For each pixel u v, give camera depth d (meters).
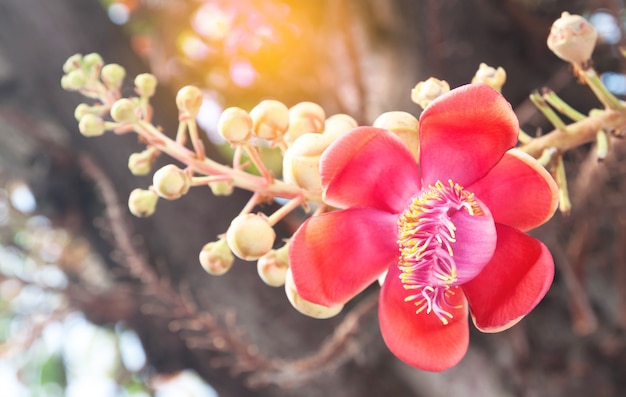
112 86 0.46
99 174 0.65
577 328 0.72
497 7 0.83
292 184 0.42
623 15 0.63
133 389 1.05
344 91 0.91
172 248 0.75
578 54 0.43
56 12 0.75
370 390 0.74
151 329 0.82
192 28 1.08
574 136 0.43
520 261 0.41
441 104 0.39
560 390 0.72
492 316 0.41
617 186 0.65
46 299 0.82
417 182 0.42
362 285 0.42
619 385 0.72
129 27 1.05
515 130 0.40
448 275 0.41
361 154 0.41
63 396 1.03
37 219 0.89
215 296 0.75
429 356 0.42
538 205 0.41
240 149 0.44
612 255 0.76
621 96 0.79
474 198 0.41
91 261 0.92
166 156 0.74
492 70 0.45
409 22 0.83
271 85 1.06
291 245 0.41
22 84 0.79
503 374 0.73
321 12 1.00
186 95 0.44
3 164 0.85
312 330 0.73
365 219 0.42
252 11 1.06
